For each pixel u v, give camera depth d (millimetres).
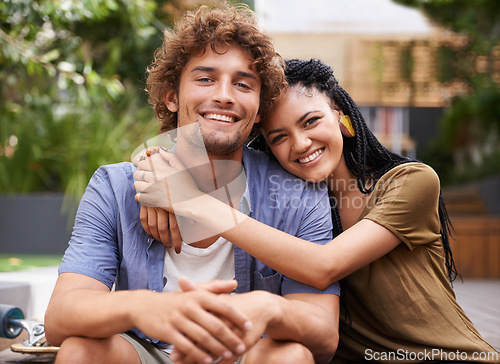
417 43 7758
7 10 3055
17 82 4062
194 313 1011
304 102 1424
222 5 1487
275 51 1409
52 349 1576
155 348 1306
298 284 1272
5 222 4078
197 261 1352
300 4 7699
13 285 2094
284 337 1133
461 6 7137
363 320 1469
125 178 1386
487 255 5594
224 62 1323
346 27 7543
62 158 4379
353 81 7926
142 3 4004
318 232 1383
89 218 1334
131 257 1346
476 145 9641
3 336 1626
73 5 3205
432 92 8117
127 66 4805
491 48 7035
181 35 1353
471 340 1360
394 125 11250
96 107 4516
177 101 1421
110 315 1060
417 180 1398
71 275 1256
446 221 1608
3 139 4234
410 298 1392
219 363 1036
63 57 3920
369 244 1316
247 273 1344
